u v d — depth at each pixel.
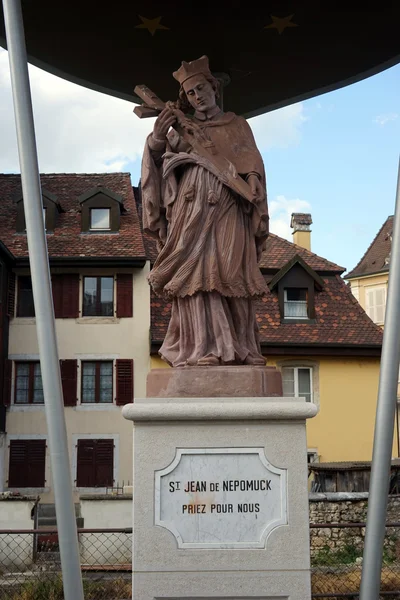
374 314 43.91
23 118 5.11
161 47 7.49
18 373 27.95
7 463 27.30
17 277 28.42
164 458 4.98
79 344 27.83
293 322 28.69
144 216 5.96
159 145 5.95
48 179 33.38
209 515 4.94
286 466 4.98
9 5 5.26
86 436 27.27
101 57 7.64
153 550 4.89
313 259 31.06
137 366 27.75
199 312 5.57
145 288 28.25
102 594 10.41
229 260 5.62
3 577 13.30
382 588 11.06
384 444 4.75
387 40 7.33
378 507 4.71
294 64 7.70
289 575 4.88
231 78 7.89
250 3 6.84
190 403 5.02
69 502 4.68
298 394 27.86
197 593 4.86
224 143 5.87
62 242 29.00
